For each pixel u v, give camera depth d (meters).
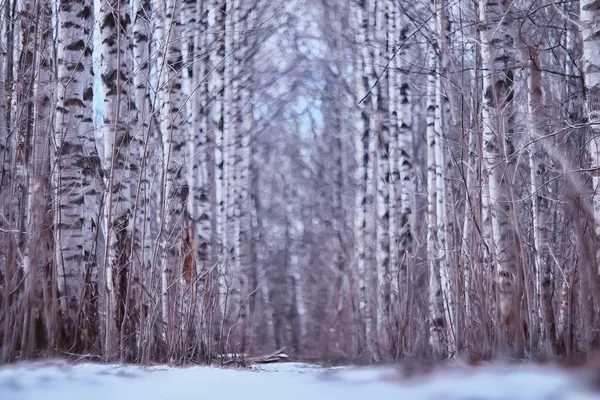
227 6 19.52
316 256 32.94
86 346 8.56
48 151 8.08
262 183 36.34
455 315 8.67
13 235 7.32
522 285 7.86
